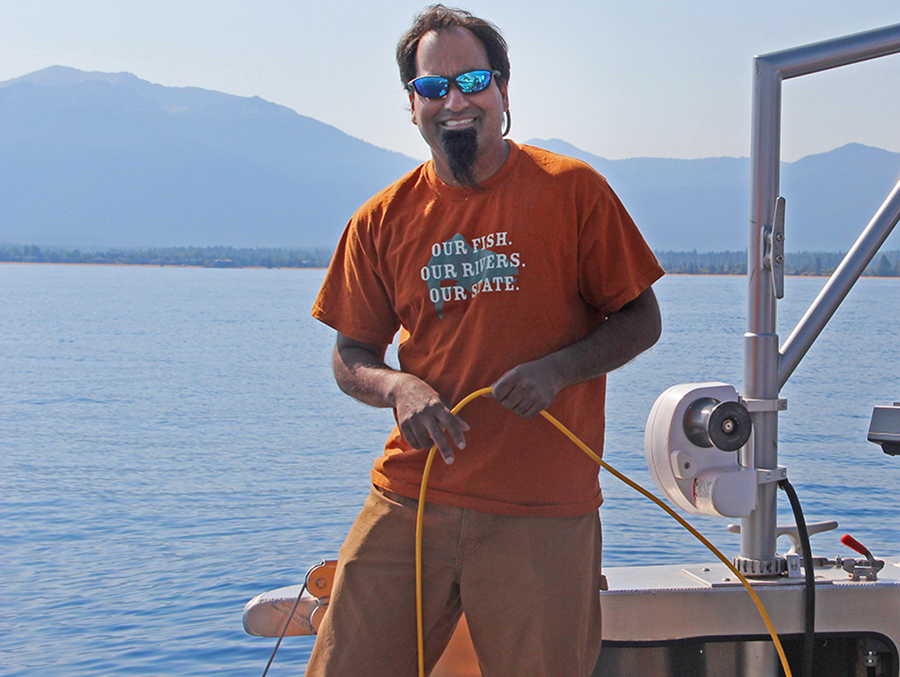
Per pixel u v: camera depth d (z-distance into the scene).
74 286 113.12
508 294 1.82
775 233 2.16
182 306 74.69
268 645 5.99
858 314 55.84
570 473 1.84
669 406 1.99
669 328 44.47
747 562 2.21
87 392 25.88
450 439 1.87
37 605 7.12
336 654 1.89
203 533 9.81
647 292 1.90
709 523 9.01
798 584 2.15
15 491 12.43
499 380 1.70
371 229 2.00
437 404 1.74
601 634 1.99
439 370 1.90
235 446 16.72
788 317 44.09
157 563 8.48
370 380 1.92
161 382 28.53
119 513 10.96
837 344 36.56
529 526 1.81
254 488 12.58
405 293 1.94
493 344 1.83
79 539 9.56
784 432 15.78
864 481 11.27
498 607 1.82
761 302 2.19
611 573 2.26
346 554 1.95
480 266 1.84
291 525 10.20
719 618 2.13
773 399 2.16
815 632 2.16
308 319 61.34
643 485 10.77
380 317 2.08
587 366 1.76
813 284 95.88
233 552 8.92
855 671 2.20
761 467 2.17
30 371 31.25
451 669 2.11
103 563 8.51
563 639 1.80
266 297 90.94
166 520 10.52
